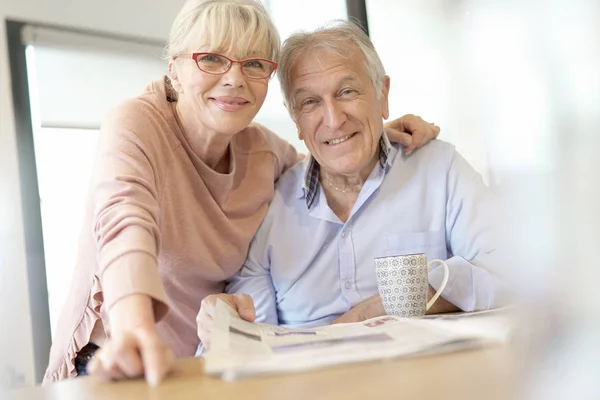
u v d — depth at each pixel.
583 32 0.22
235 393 0.50
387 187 1.39
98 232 0.84
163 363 0.59
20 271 2.59
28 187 2.66
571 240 0.24
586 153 0.22
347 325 0.87
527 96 0.23
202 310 0.96
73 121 2.90
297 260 1.38
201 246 1.30
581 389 0.27
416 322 0.82
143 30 2.93
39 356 2.59
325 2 2.53
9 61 2.64
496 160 0.25
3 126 2.63
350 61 1.33
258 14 1.23
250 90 1.22
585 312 0.26
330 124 1.31
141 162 1.05
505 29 0.24
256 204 1.39
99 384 0.61
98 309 1.15
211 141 1.26
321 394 0.47
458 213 1.35
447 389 0.44
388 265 1.04
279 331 0.81
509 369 0.44
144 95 1.26
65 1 2.76
